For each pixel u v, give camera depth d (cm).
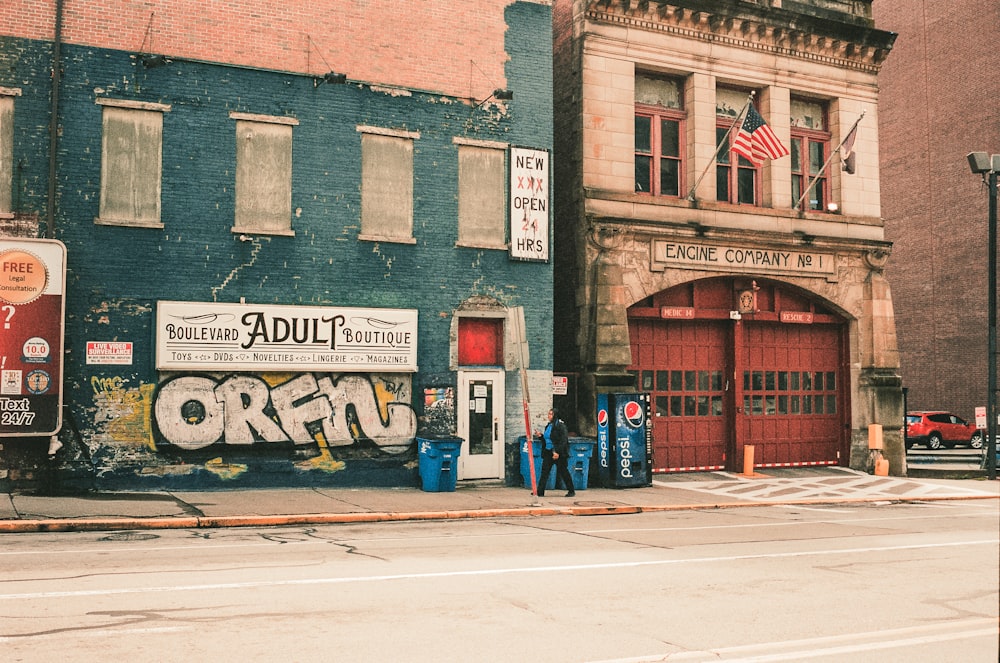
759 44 2345
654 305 2214
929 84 3925
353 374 1800
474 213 1942
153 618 696
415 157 1886
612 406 1978
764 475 2267
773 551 1130
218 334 1683
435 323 1881
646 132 2242
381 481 1809
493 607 762
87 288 1606
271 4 1775
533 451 1883
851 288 2452
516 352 1931
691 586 877
